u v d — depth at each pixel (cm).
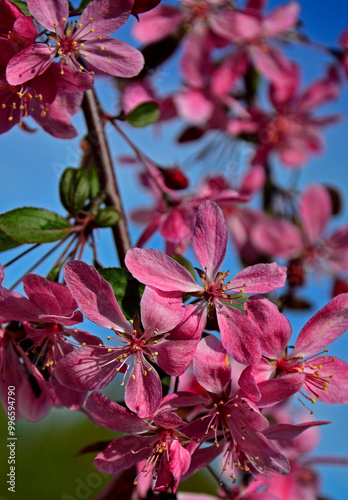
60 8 34
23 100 35
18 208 36
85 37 34
